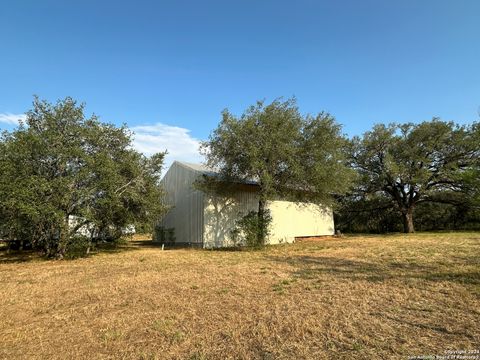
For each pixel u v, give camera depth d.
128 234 18.03
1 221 14.27
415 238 20.25
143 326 5.17
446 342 4.01
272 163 15.66
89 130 14.73
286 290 7.05
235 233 18.45
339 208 27.67
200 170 20.11
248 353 4.01
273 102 15.77
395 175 26.34
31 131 13.47
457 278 7.37
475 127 24.41
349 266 9.85
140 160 17.17
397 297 6.08
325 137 16.09
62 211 13.25
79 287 8.35
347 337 4.33
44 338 4.86
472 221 29.77
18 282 9.31
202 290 7.41
